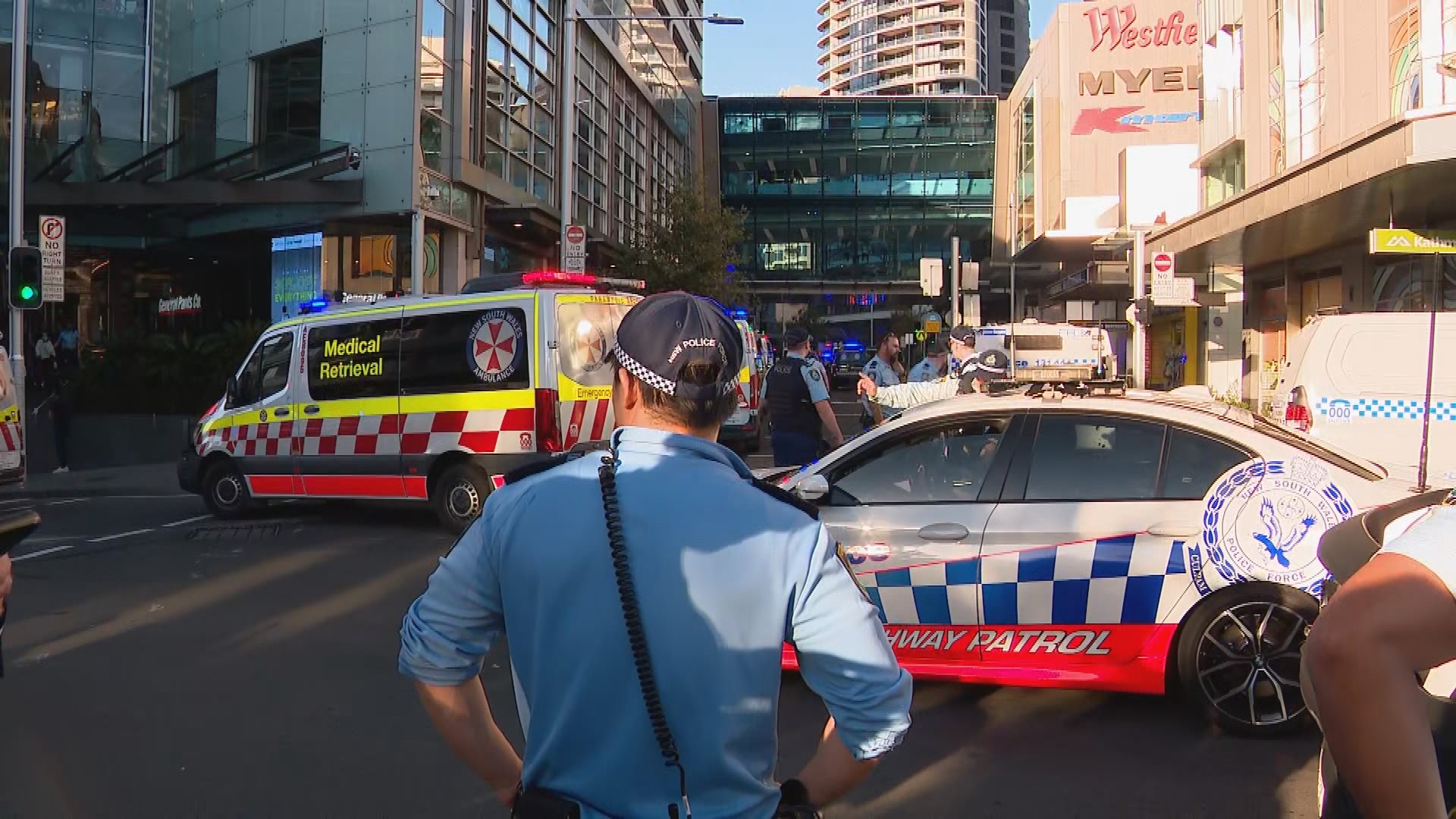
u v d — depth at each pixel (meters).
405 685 5.84
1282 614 4.89
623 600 1.67
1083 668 5.12
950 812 4.19
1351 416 9.94
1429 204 16.39
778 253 61.72
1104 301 36.81
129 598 7.90
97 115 24.39
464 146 22.95
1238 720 4.92
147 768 4.66
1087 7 44.69
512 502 1.80
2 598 2.14
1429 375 2.80
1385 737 1.34
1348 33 19.59
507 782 1.89
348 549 9.86
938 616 5.27
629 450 1.78
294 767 4.68
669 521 1.70
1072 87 44.66
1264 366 25.27
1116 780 4.48
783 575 1.72
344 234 22.08
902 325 68.31
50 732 5.11
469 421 10.20
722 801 1.68
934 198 60.75
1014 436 5.38
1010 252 54.66
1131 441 5.23
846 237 61.50
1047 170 46.72
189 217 22.86
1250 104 24.55
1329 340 10.09
